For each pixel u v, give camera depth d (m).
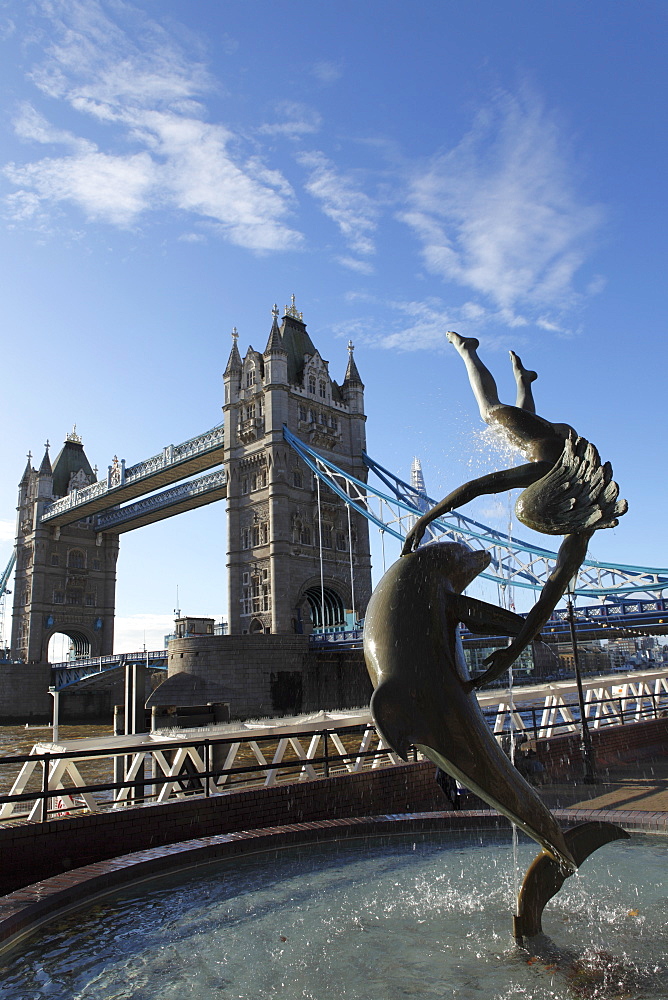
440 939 5.33
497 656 5.40
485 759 5.25
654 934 5.32
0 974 4.91
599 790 13.04
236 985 4.66
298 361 81.00
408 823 8.63
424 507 75.62
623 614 41.97
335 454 78.19
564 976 4.68
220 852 7.58
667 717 21.00
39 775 28.23
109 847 8.72
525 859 7.44
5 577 116.56
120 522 103.31
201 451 79.00
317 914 5.91
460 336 6.64
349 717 14.38
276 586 67.50
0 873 7.84
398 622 5.39
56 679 95.25
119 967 4.97
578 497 5.35
